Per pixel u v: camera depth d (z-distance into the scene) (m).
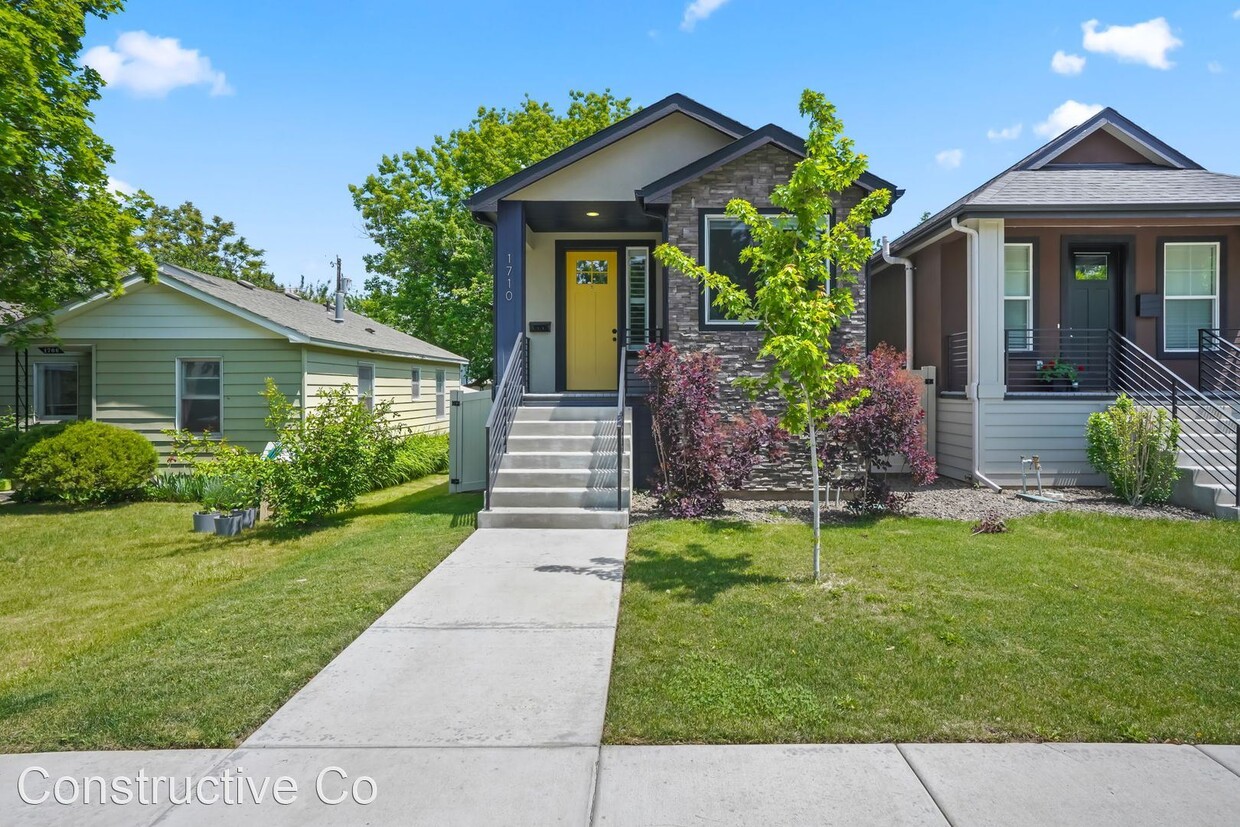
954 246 11.25
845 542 6.93
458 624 4.84
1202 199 9.92
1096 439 9.10
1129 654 4.14
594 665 4.11
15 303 12.59
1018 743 3.20
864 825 2.62
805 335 5.54
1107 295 11.10
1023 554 6.42
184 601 5.88
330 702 3.69
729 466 8.40
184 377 13.19
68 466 10.89
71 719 3.52
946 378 11.50
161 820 2.69
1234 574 5.79
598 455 8.86
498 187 10.32
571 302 12.38
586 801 2.79
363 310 34.38
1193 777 2.92
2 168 9.60
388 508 10.37
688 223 9.56
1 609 5.79
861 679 3.84
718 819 2.66
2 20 9.28
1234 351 10.66
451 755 3.15
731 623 4.73
